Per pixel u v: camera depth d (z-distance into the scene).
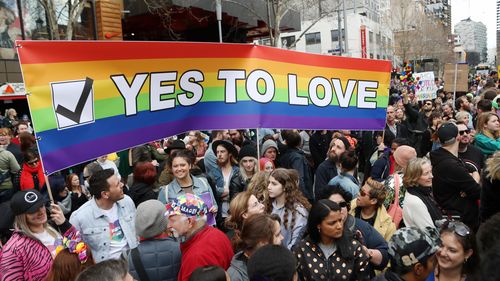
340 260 3.29
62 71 3.61
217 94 4.60
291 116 5.01
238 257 3.22
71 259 3.08
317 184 6.35
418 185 4.24
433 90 14.78
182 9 14.76
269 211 4.26
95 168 6.32
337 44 49.59
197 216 3.33
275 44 15.57
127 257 3.37
